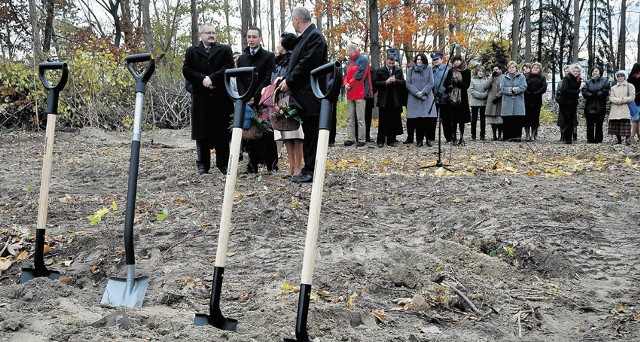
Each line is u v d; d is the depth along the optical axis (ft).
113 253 17.33
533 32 169.89
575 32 115.75
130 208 14.25
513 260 18.34
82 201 24.35
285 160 37.42
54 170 34.96
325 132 11.14
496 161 37.01
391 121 48.73
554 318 14.65
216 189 26.23
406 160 38.32
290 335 11.67
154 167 36.06
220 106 29.84
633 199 25.55
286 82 26.66
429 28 91.71
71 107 64.85
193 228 19.49
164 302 13.85
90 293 14.06
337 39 92.89
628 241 20.08
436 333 13.03
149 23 86.69
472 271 17.13
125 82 68.59
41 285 13.93
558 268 17.84
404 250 17.80
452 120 51.21
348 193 25.67
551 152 44.47
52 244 18.35
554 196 25.30
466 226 20.88
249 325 12.26
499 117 55.98
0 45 89.51
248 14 73.92
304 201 22.82
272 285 14.97
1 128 61.87
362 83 48.11
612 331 13.73
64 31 126.31
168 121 71.46
